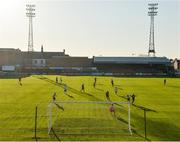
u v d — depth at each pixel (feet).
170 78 492.95
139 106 198.39
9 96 242.58
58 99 225.56
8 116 162.71
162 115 168.96
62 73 599.57
